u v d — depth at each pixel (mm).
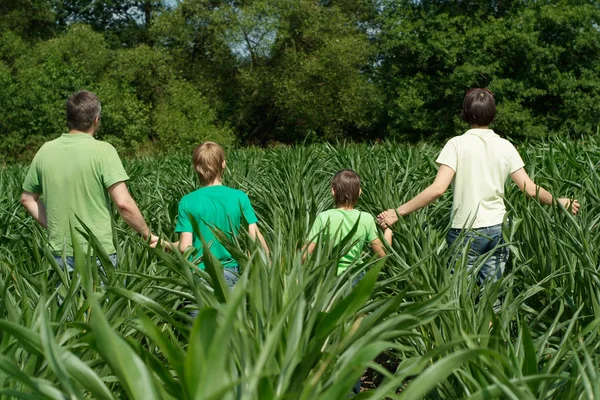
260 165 13398
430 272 4000
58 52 40312
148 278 3365
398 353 4379
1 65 41344
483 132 5121
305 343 2551
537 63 39312
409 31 41500
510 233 4816
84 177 4578
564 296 4137
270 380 2326
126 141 37812
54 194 4609
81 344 2881
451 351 3436
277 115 47750
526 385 2492
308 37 42719
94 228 4605
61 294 3869
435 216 7012
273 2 42125
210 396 1784
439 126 41438
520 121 38750
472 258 5055
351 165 10109
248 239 4055
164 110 40562
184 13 43688
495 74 40281
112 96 37500
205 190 4820
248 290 2867
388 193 7164
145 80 42438
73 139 4648
